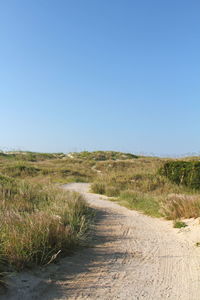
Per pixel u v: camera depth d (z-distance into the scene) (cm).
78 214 892
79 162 3806
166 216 1008
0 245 496
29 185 1265
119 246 663
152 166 2977
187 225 852
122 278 482
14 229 555
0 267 441
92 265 536
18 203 920
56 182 2223
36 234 543
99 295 419
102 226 862
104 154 4950
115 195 1644
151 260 574
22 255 481
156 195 1495
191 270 524
